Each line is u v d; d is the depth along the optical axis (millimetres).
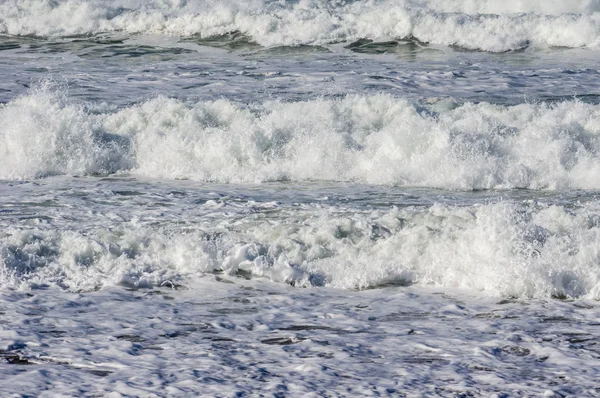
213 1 99875
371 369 20391
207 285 28531
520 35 88188
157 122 52438
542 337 22984
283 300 26984
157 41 91938
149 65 78750
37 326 24125
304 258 30406
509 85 67625
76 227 35219
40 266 30109
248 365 20719
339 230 32656
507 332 23484
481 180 44562
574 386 19141
